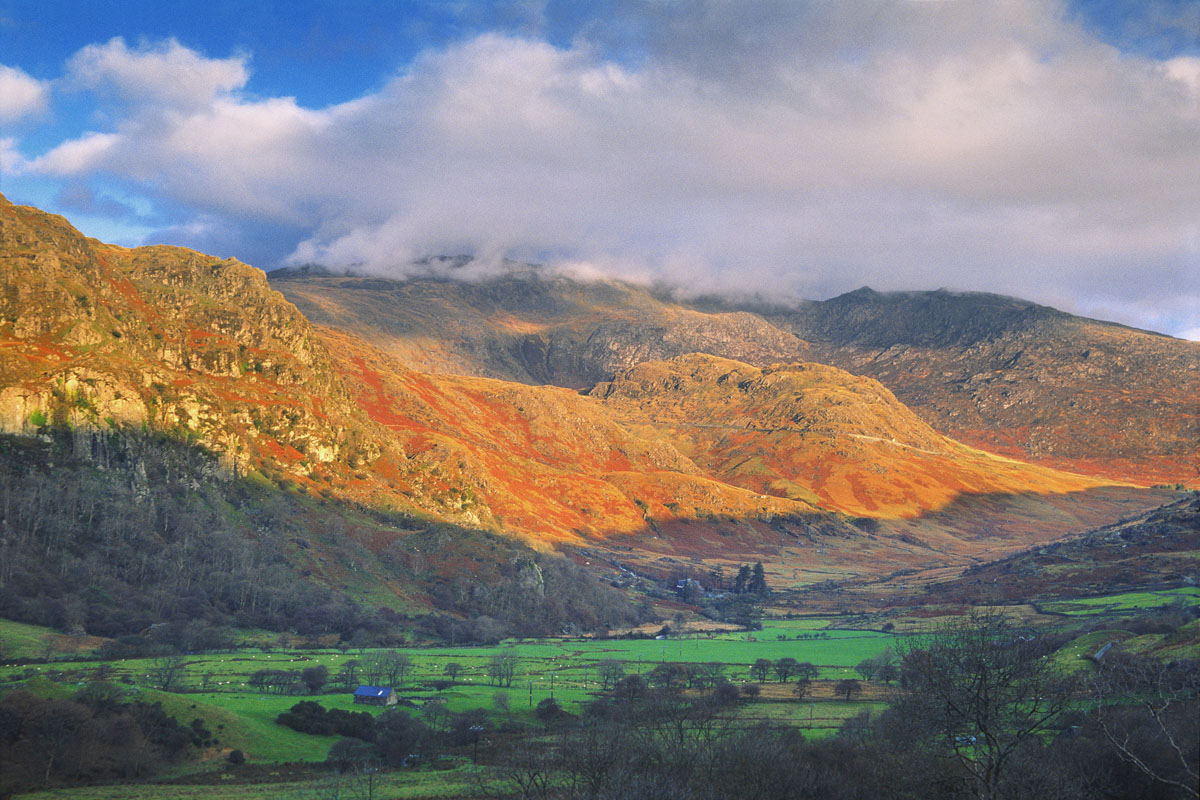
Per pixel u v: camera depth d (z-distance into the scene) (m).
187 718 150.00
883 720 127.12
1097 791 92.25
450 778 133.50
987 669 91.25
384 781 133.00
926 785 98.44
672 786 96.00
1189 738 90.38
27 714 132.88
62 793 122.56
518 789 115.81
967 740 100.69
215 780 133.12
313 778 136.25
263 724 158.12
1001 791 86.94
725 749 110.06
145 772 134.50
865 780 103.31
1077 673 143.88
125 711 144.12
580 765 108.00
